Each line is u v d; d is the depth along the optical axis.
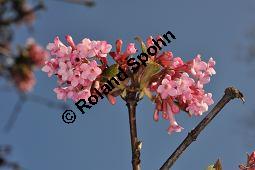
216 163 0.63
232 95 0.62
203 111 0.65
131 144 0.63
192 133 0.62
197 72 0.65
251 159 0.65
